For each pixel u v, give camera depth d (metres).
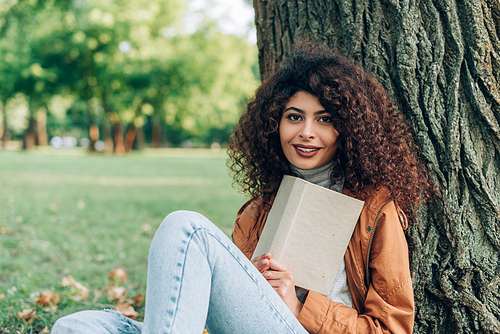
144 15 23.38
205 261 1.17
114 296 2.80
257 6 2.20
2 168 13.92
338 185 1.57
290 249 1.37
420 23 1.73
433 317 1.70
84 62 24.31
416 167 1.63
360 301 1.45
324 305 1.34
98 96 26.00
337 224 1.38
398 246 1.37
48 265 3.56
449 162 1.69
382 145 1.50
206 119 31.38
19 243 4.22
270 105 1.54
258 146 1.71
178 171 15.20
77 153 30.72
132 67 23.58
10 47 23.39
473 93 1.68
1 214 5.69
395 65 1.77
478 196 1.69
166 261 1.15
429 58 1.71
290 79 1.51
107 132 31.31
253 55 27.05
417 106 1.72
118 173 13.58
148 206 6.75
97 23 22.27
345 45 1.85
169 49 24.55
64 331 1.11
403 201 1.55
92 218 5.68
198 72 24.98
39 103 27.22
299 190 1.37
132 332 1.23
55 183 10.00
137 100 25.05
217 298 1.20
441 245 1.70
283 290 1.31
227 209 6.45
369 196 1.45
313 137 1.45
